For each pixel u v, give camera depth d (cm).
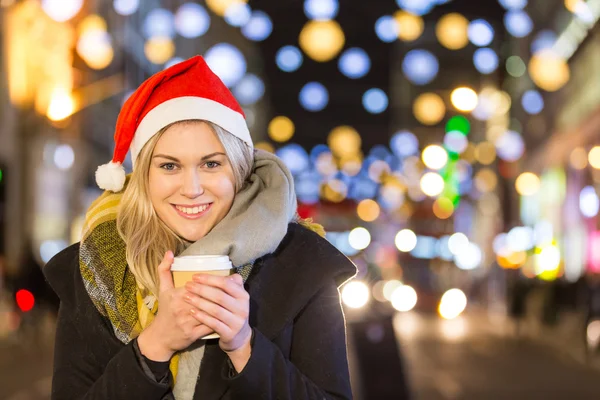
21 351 1739
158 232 245
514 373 1482
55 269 252
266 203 243
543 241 3722
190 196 238
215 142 242
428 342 2106
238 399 226
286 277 247
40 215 3309
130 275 246
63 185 3541
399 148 2836
